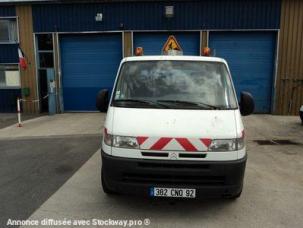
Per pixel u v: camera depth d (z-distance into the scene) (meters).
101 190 5.41
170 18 14.45
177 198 4.25
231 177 4.20
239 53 14.56
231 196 4.33
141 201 4.96
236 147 4.24
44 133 10.48
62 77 15.60
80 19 14.96
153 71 5.23
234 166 4.18
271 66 14.55
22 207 4.78
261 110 14.86
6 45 15.63
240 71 14.68
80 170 6.51
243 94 5.30
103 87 15.52
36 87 15.59
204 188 4.17
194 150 4.15
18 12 15.21
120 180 4.29
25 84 15.63
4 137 9.91
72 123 12.44
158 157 4.18
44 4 15.00
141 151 4.20
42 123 12.55
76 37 15.27
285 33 14.05
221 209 4.73
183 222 4.34
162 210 4.68
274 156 7.65
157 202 4.93
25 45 15.41
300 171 6.56
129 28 14.73
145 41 14.91
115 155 4.29
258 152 8.01
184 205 4.84
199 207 4.79
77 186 5.61
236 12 14.11
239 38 14.46
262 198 5.15
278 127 11.41
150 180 4.23
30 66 15.49
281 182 5.90
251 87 14.76
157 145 4.17
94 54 15.34
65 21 15.05
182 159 4.16
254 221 4.38
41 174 6.29
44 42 15.47
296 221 4.40
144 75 5.20
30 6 15.12
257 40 14.42
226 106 4.77
